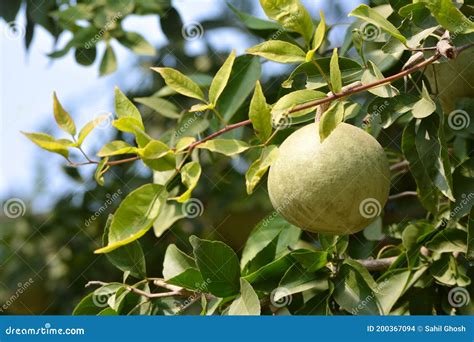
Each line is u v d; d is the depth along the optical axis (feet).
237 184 4.21
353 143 2.92
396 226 3.64
